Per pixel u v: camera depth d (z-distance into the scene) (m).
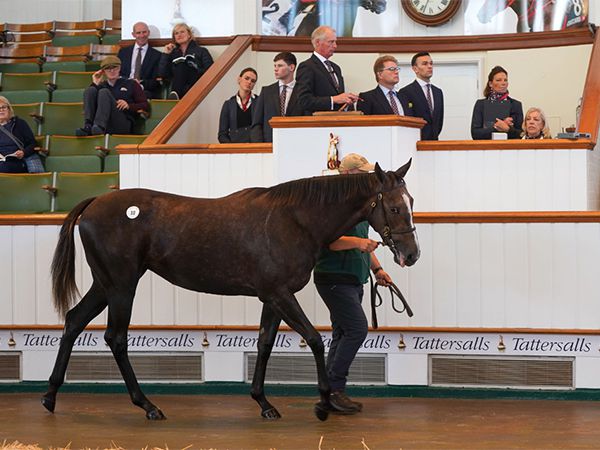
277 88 9.99
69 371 8.66
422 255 8.24
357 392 8.32
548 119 12.63
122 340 7.32
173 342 8.57
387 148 8.40
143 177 9.05
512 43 12.75
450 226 8.21
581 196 8.66
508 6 12.79
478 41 12.81
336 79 9.51
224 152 8.96
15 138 10.91
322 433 6.68
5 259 8.66
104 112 11.50
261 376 7.31
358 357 8.37
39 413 7.57
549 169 8.70
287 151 8.47
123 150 9.06
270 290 7.06
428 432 6.71
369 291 8.32
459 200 8.78
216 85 11.36
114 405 7.95
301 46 12.94
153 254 7.29
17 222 8.63
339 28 13.02
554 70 12.63
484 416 7.35
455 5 12.84
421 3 12.88
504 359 8.20
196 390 8.48
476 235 8.18
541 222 8.09
